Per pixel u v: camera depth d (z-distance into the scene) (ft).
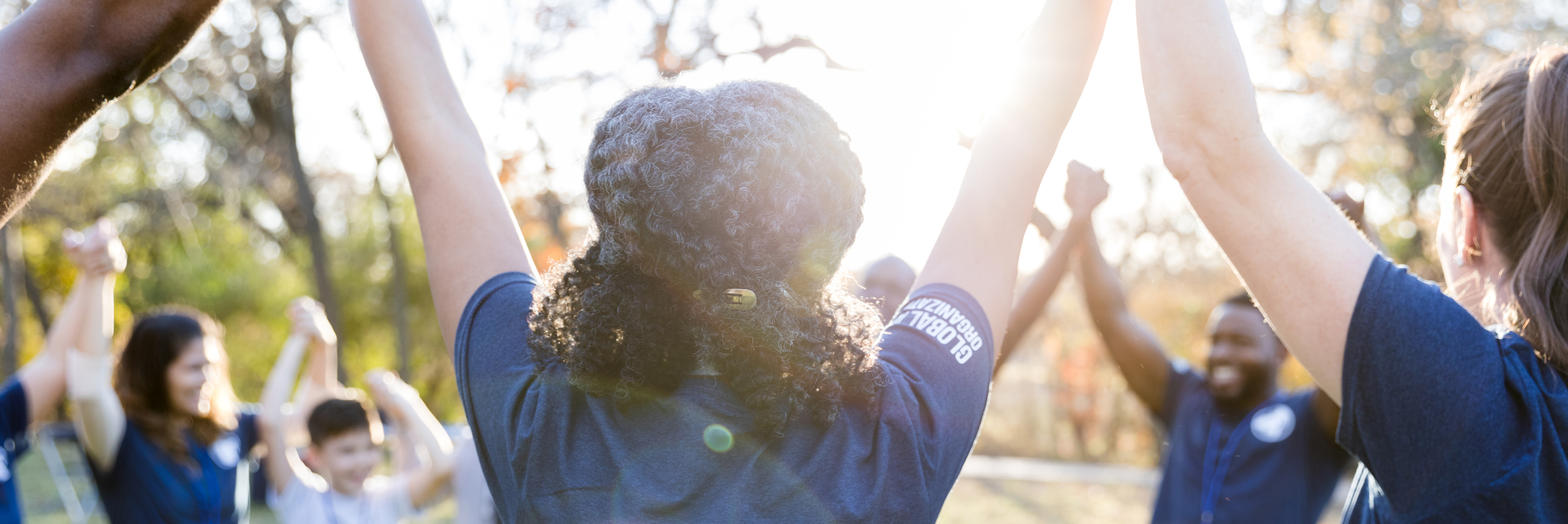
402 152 4.42
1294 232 3.56
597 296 3.42
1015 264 4.17
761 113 3.34
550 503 3.46
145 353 10.55
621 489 3.38
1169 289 63.05
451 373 72.08
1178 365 12.16
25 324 73.87
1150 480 41.68
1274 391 11.50
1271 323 3.71
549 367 3.65
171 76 48.06
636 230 3.28
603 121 3.53
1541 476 3.42
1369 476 4.00
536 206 38.83
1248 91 3.69
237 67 48.08
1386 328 3.42
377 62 4.50
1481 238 4.00
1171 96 3.77
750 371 3.38
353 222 70.13
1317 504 10.69
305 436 13.37
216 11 3.73
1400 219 47.75
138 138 51.42
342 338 55.06
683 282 3.34
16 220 55.16
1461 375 3.39
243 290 71.82
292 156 52.90
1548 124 3.67
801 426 3.46
